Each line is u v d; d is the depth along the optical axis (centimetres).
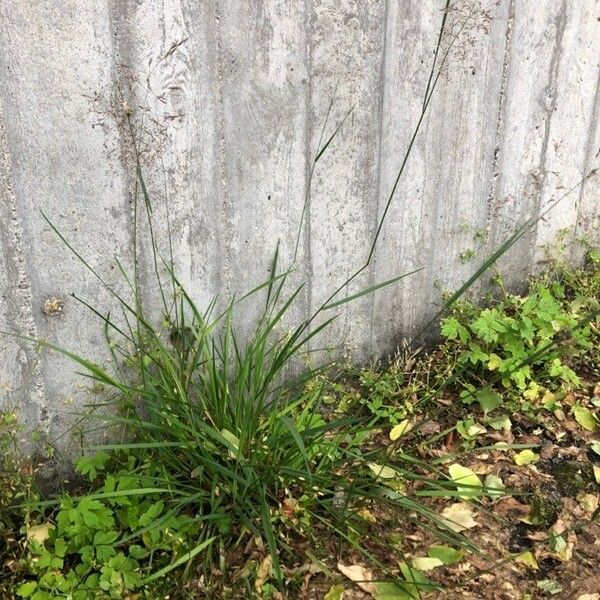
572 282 302
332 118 228
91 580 176
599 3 279
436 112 251
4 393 195
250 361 207
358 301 255
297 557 189
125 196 198
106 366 209
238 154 213
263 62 209
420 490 213
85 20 179
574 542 201
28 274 189
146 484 193
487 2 248
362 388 255
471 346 254
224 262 221
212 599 176
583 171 304
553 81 278
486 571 188
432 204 262
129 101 191
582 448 238
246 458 201
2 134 176
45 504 184
